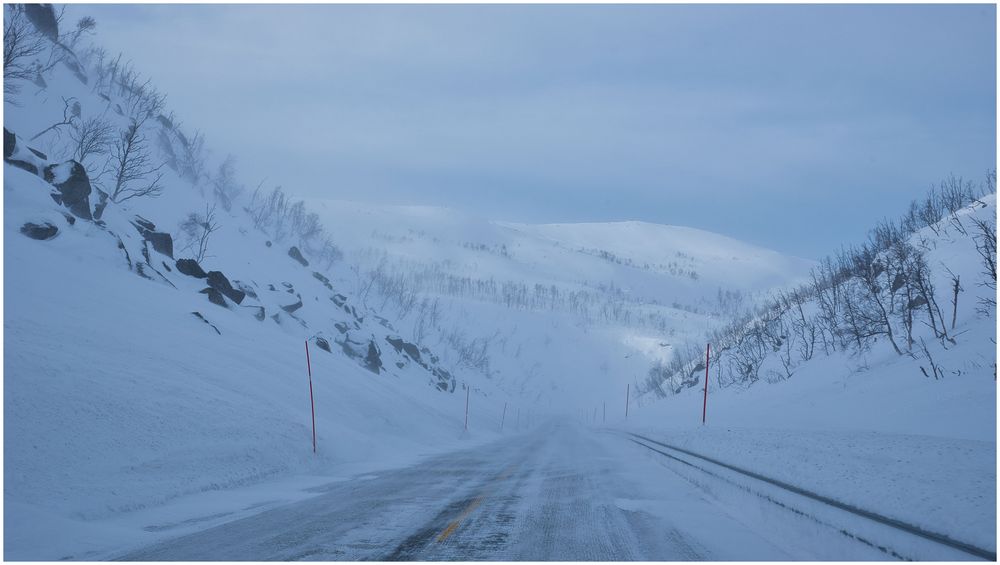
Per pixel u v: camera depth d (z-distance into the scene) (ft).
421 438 130.00
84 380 52.90
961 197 183.21
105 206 139.13
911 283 128.67
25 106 190.39
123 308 87.86
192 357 81.00
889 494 25.53
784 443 45.44
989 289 109.09
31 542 27.40
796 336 202.80
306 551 26.21
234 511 37.73
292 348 134.21
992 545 18.37
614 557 25.95
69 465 40.47
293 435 70.69
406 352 301.63
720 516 37.58
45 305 70.13
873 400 94.38
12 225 94.12
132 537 29.45
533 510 38.40
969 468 26.35
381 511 37.58
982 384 74.33
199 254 196.03
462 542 28.45
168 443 50.70
